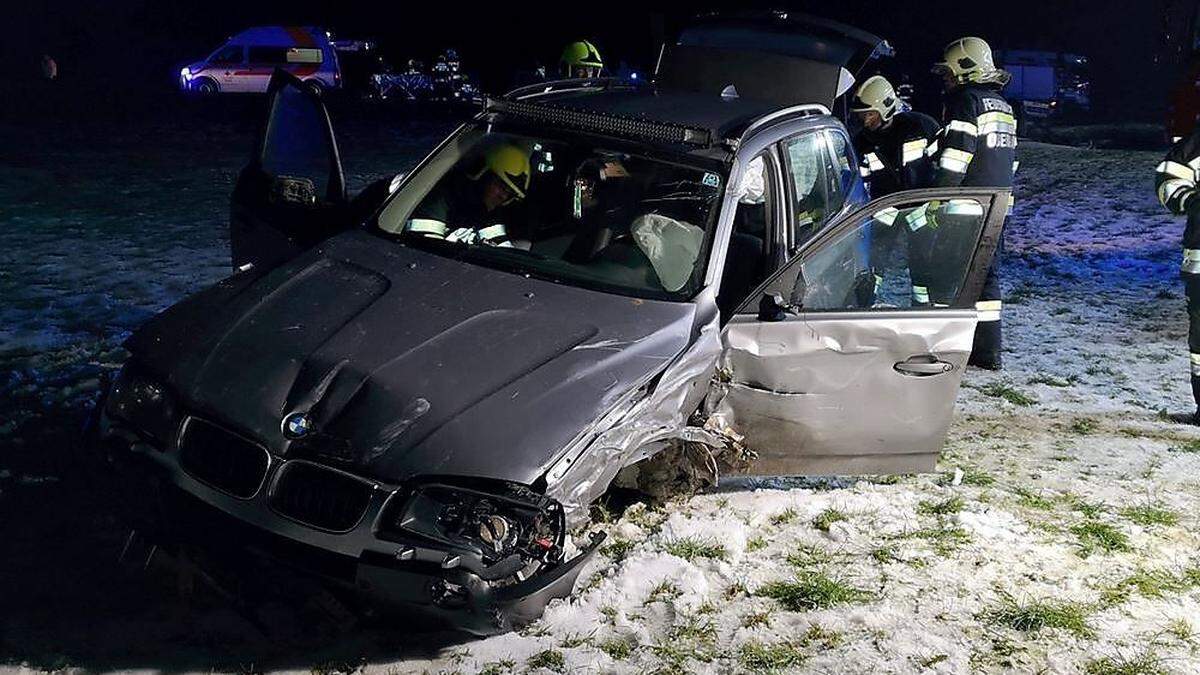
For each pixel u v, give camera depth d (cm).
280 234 547
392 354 427
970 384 781
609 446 425
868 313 506
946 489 591
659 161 523
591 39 3506
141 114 2353
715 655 425
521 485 390
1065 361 841
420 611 383
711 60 757
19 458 549
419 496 383
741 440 513
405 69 2942
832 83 734
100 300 856
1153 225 1345
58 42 3288
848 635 443
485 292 473
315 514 389
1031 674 427
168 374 426
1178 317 968
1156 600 486
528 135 545
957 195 505
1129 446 673
